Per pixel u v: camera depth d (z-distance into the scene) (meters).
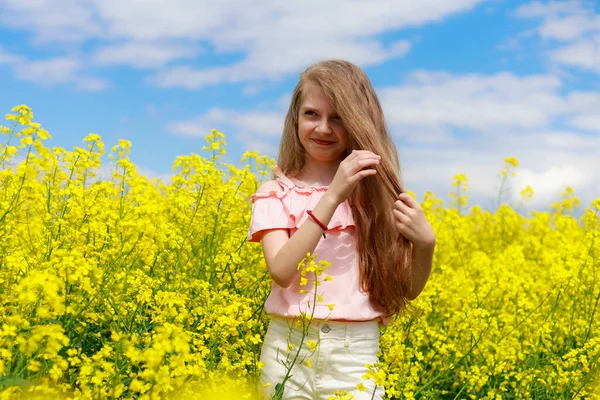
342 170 3.09
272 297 3.36
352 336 3.25
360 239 3.37
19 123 3.78
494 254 8.12
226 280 4.50
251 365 3.56
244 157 5.73
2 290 3.54
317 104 3.39
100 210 4.09
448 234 7.57
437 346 4.80
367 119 3.37
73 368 3.45
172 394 2.88
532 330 5.42
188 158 4.88
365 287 3.35
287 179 3.49
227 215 4.93
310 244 3.10
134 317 3.67
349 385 3.19
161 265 4.54
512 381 5.02
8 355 2.52
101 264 3.87
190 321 3.68
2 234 3.93
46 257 3.60
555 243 8.78
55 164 4.19
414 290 3.54
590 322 5.12
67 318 3.51
